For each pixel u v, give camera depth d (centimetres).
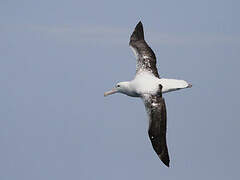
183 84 2725
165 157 2578
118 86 2856
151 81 2761
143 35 3050
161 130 2616
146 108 2675
